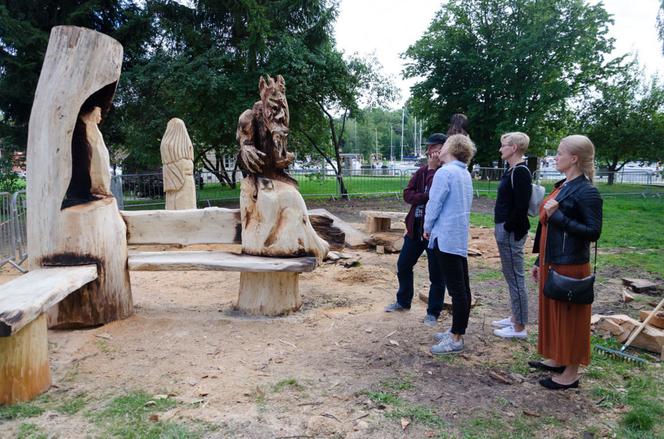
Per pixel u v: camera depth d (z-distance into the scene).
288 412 2.78
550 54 23.47
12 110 13.89
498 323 4.30
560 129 26.33
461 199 3.56
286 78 14.01
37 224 4.00
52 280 3.44
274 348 3.78
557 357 3.09
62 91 3.94
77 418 2.72
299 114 16.08
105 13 14.75
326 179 18.53
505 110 23.17
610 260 7.37
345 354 3.65
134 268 4.40
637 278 6.33
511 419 2.75
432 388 3.11
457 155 3.66
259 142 4.61
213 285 5.93
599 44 23.12
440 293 4.26
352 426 2.63
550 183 21.16
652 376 3.35
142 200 13.48
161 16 14.98
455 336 3.68
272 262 4.27
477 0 24.53
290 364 3.47
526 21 23.48
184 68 13.20
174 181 7.68
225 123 13.94
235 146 16.94
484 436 2.57
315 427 2.60
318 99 16.16
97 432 2.57
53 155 3.96
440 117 26.44
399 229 9.03
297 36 15.55
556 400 2.99
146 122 14.26
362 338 3.99
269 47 14.56
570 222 2.99
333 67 15.37
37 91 4.05
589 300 2.98
